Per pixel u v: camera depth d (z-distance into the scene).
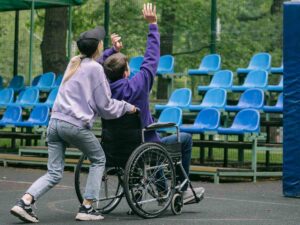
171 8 25.00
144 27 23.73
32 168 16.45
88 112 8.77
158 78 20.33
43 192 8.76
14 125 18.16
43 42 23.22
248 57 22.98
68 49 21.86
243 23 25.66
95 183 8.82
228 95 19.44
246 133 14.55
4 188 12.36
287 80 11.55
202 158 16.47
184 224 8.59
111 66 9.14
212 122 15.42
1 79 22.44
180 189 9.30
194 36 24.12
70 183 13.04
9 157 16.66
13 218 9.02
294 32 11.54
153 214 9.02
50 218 9.05
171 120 15.72
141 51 23.80
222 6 25.80
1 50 23.77
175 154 9.22
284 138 11.57
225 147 14.97
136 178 8.86
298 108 11.46
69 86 8.80
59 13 23.12
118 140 8.94
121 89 9.05
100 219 8.90
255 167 14.37
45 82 20.66
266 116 17.00
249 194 11.94
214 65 19.23
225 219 9.02
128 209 9.88
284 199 11.26
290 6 11.55
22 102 19.75
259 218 9.16
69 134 8.73
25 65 24.08
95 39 8.81
